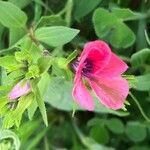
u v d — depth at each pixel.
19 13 0.13
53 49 0.14
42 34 0.12
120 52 0.15
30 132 0.16
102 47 0.10
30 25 0.15
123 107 0.11
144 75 0.14
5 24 0.13
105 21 0.14
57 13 0.15
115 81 0.11
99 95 0.11
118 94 0.11
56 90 0.14
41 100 0.11
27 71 0.11
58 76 0.12
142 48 0.15
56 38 0.12
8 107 0.12
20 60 0.11
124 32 0.14
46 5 0.15
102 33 0.14
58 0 0.15
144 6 0.15
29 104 0.11
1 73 0.13
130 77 0.12
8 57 0.11
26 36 0.13
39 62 0.11
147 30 0.16
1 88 0.11
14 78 0.11
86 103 0.10
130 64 0.16
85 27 0.15
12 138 0.14
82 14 0.15
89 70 0.11
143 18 0.15
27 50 0.12
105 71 0.11
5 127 0.12
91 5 0.14
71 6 0.14
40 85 0.11
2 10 0.13
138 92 0.16
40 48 0.12
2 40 0.15
